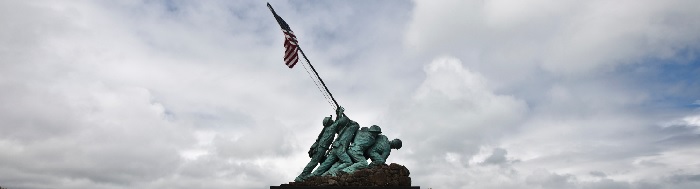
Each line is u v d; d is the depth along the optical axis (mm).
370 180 45438
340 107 50781
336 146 48188
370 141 48344
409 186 46031
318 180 45562
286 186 45375
